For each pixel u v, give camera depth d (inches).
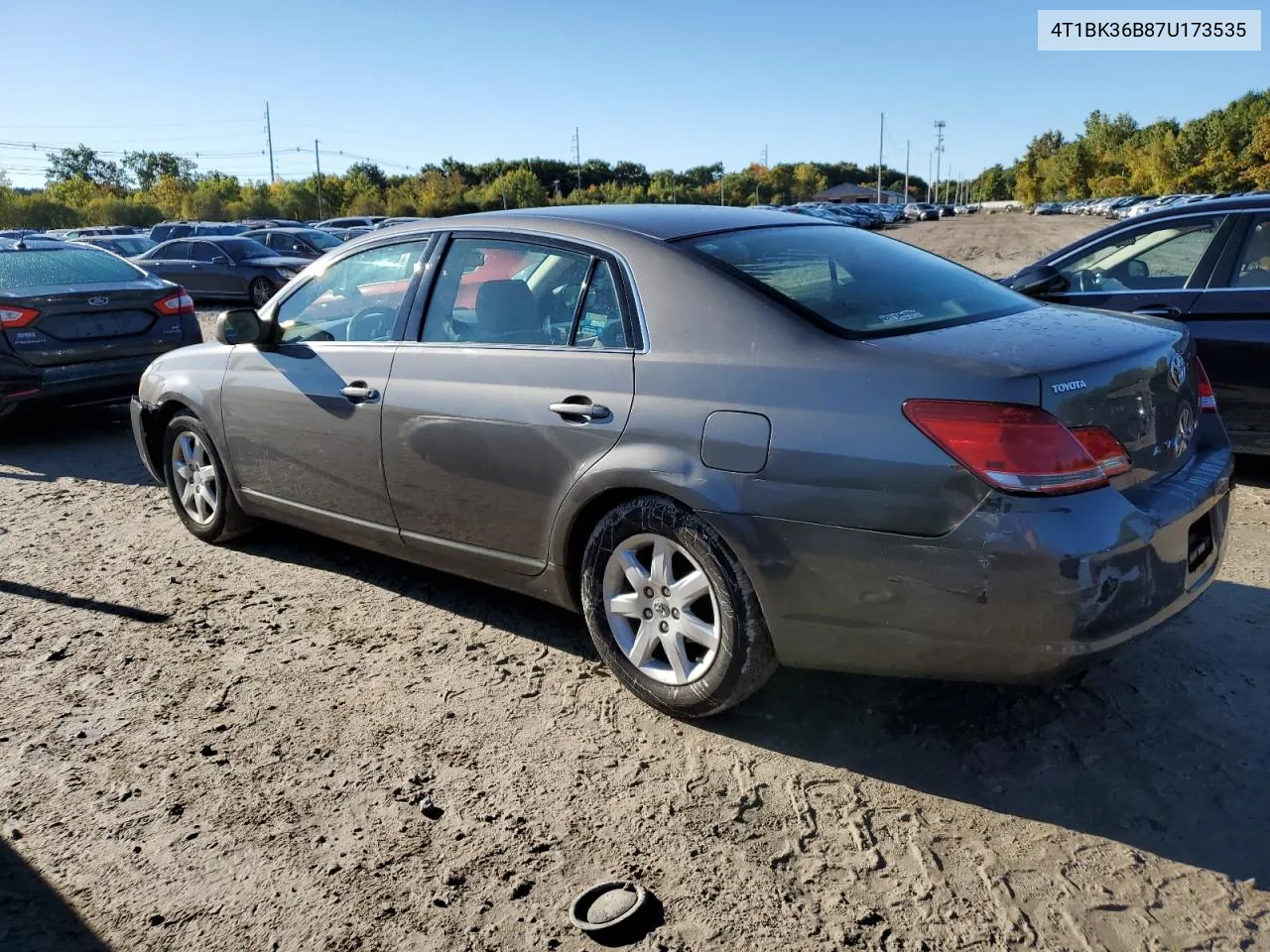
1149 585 102.2
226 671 144.1
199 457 195.8
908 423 101.3
